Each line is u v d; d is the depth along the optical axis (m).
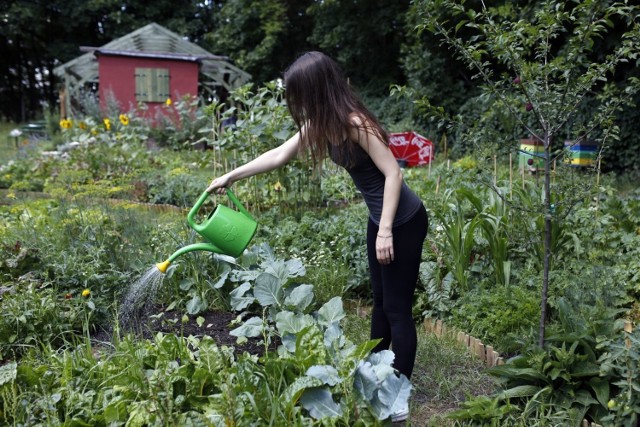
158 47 16.73
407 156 11.10
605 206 4.93
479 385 3.04
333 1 18.11
